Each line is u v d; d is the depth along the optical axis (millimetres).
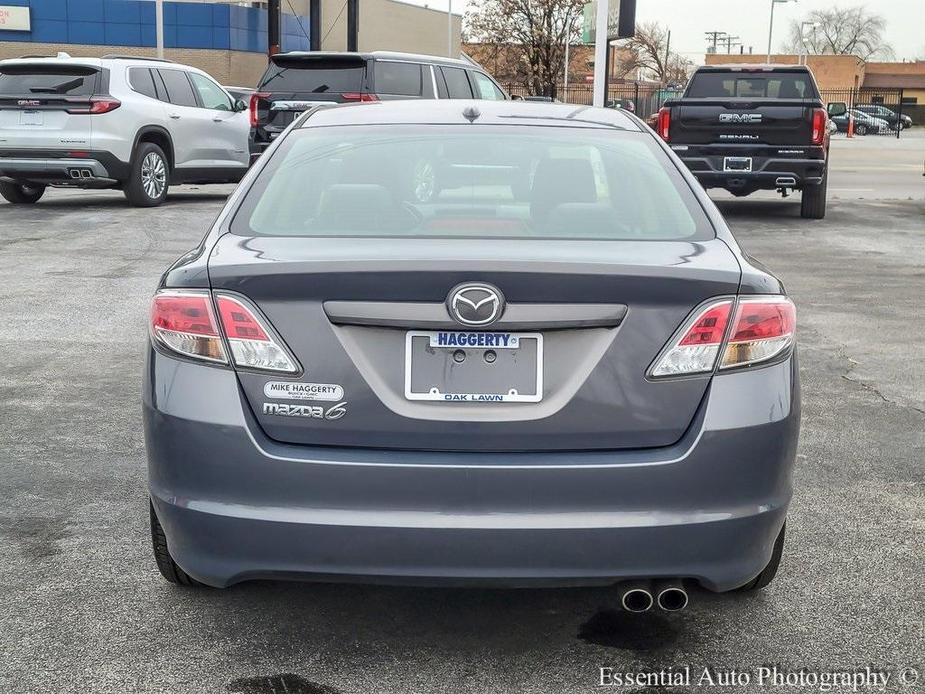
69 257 10945
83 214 14336
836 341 7652
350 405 2871
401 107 4137
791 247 12383
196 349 2943
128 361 6887
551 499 2840
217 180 16922
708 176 14766
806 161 14523
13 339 7453
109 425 5523
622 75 87688
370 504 2855
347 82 15062
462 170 3605
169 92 15828
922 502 4582
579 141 3814
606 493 2848
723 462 2881
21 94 14500
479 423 2859
